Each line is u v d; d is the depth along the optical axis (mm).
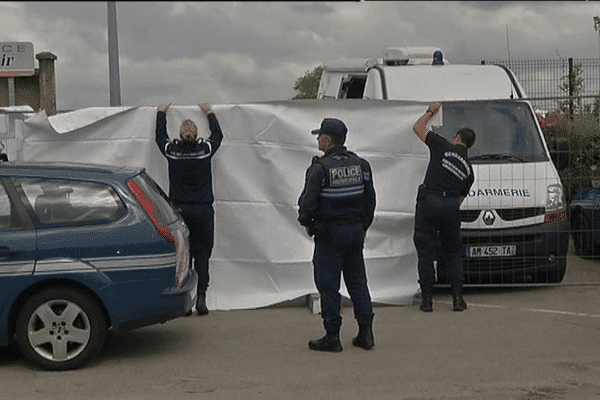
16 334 6090
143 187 6465
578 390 5480
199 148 7965
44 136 8539
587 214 10281
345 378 5809
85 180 6277
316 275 6570
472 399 5293
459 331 7309
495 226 8938
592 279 9836
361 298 6664
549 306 8430
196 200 8039
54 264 6039
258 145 8570
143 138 8586
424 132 8328
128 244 6164
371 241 8719
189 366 6219
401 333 7262
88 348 6133
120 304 6133
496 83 10023
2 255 6008
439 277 8992
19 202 6160
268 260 8594
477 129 9625
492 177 9086
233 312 8391
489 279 9148
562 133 10711
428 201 8086
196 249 8203
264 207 8594
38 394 5535
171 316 6309
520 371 5949
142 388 5641
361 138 8688
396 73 10102
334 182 6398
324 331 7398
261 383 5715
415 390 5492
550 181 9148
